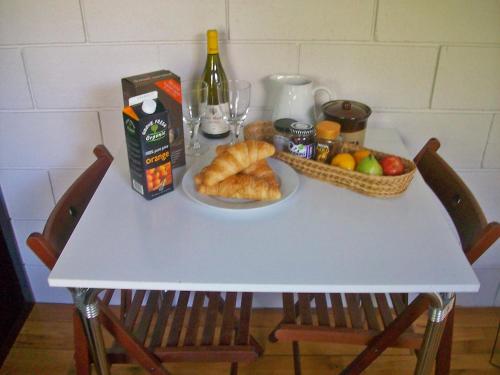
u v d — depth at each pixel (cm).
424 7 132
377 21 134
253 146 110
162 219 104
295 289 86
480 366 160
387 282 87
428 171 128
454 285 86
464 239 107
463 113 148
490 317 179
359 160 117
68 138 155
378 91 145
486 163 156
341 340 115
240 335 117
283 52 139
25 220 170
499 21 133
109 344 163
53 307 184
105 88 146
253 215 105
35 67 142
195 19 135
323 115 130
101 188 114
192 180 115
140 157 104
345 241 97
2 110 149
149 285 87
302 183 117
